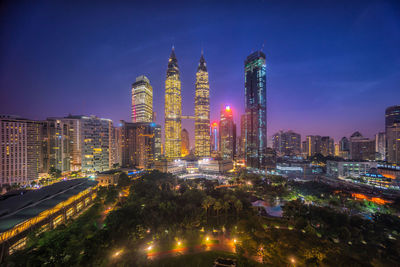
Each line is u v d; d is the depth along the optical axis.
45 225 111.50
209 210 146.25
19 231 96.81
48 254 78.81
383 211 148.25
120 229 104.12
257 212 148.75
